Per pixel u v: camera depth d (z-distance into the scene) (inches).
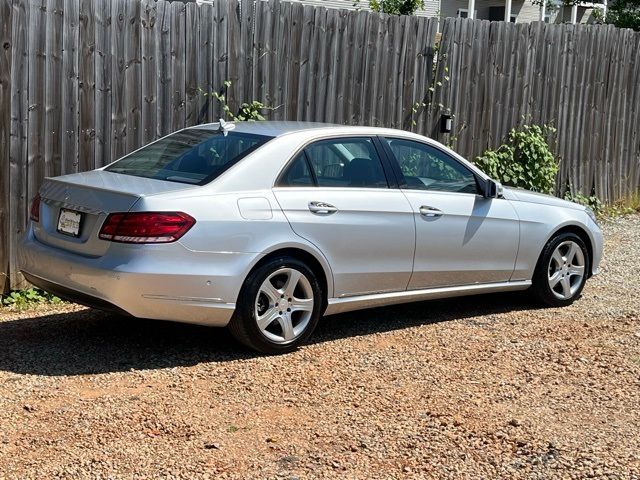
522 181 463.8
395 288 273.9
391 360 248.1
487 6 1112.8
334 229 255.4
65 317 284.4
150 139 333.1
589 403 217.5
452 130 439.5
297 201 249.6
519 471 178.5
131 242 225.5
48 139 305.7
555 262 313.4
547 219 307.3
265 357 247.0
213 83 349.7
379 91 406.0
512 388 227.1
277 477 173.8
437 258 280.2
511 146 465.4
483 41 443.8
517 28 457.4
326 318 292.0
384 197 268.1
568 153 497.7
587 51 495.2
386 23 403.2
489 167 451.5
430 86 426.0
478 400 217.8
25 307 295.0
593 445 191.0
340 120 394.3
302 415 205.8
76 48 309.1
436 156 287.9
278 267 244.7
